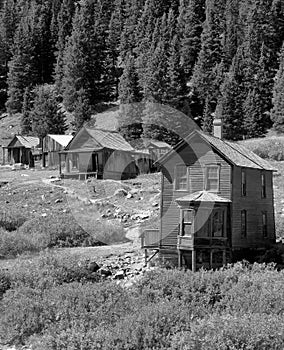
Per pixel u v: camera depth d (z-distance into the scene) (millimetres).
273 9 108500
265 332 18859
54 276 28172
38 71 131000
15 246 35906
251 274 27359
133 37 129875
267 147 70438
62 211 44844
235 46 111500
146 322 20688
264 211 38094
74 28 126938
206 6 133875
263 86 92688
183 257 33188
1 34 137500
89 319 22094
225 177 33688
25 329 21828
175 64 92438
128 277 30469
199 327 19328
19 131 101500
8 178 61219
